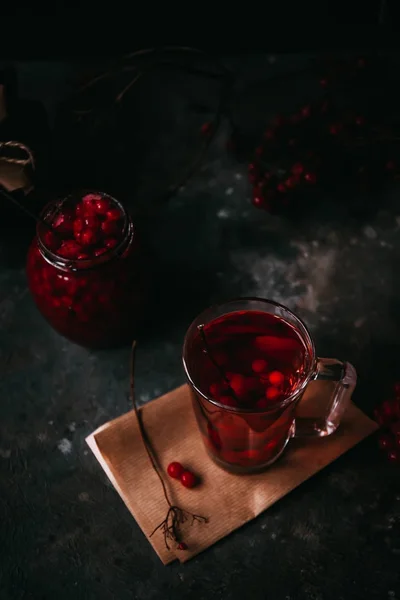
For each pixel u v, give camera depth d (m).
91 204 0.60
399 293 0.69
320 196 0.74
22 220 0.71
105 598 0.58
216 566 0.59
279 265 0.71
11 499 0.62
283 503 0.61
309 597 0.58
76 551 0.60
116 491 0.62
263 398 0.57
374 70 0.77
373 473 0.62
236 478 0.61
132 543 0.60
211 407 0.55
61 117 0.73
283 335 0.59
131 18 0.84
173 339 0.68
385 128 0.71
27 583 0.58
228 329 0.59
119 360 0.67
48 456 0.63
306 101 0.78
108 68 0.78
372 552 0.59
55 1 0.84
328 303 0.69
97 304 0.60
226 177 0.75
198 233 0.72
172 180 0.74
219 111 0.73
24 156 0.64
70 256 0.59
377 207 0.73
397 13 0.83
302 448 0.62
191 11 0.85
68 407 0.65
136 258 0.61
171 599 0.58
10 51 0.80
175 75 0.79
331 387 0.64
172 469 0.60
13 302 0.70
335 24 0.83
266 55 0.79
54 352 0.68
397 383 0.61
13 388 0.66
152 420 0.63
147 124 0.77
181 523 0.59
